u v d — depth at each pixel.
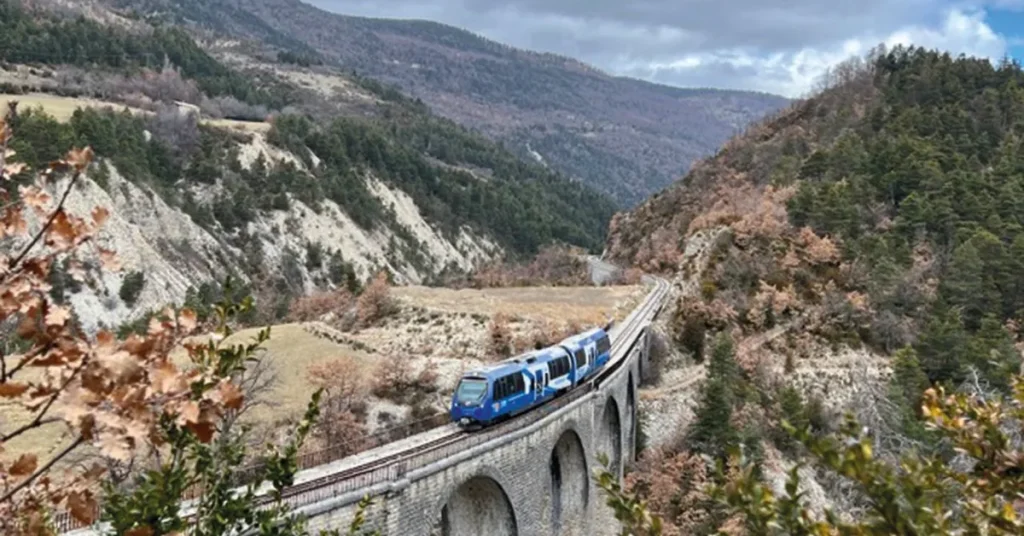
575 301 87.50
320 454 36.72
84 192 110.19
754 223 104.25
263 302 95.62
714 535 9.11
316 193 173.25
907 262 95.19
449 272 191.00
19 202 6.39
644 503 8.92
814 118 163.62
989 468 9.99
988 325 79.25
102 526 17.98
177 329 6.60
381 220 190.38
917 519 7.08
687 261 105.94
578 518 48.84
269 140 182.50
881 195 111.31
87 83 187.38
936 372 78.25
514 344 64.50
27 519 6.37
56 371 5.81
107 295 99.31
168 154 153.62
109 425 5.50
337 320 71.38
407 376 56.22
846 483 58.44
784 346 87.25
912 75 157.12
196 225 140.25
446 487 32.69
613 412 58.97
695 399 75.00
